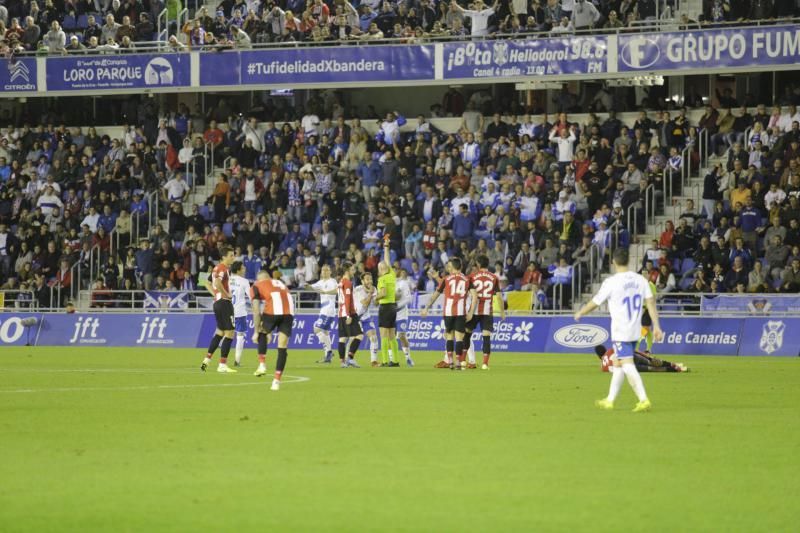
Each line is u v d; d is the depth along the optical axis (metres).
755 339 60.84
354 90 87.06
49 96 85.19
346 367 51.19
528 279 67.44
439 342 66.69
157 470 20.34
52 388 37.59
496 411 29.94
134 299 75.00
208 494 18.20
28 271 78.06
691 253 66.94
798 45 71.50
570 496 18.09
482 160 75.88
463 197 73.00
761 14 73.38
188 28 83.25
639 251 69.94
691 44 73.44
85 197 80.88
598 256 68.19
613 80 78.88
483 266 49.47
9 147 84.69
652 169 71.31
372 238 73.19
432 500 17.75
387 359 52.66
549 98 82.38
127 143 83.81
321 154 78.94
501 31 78.56
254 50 81.25
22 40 87.00
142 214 79.19
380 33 80.12
